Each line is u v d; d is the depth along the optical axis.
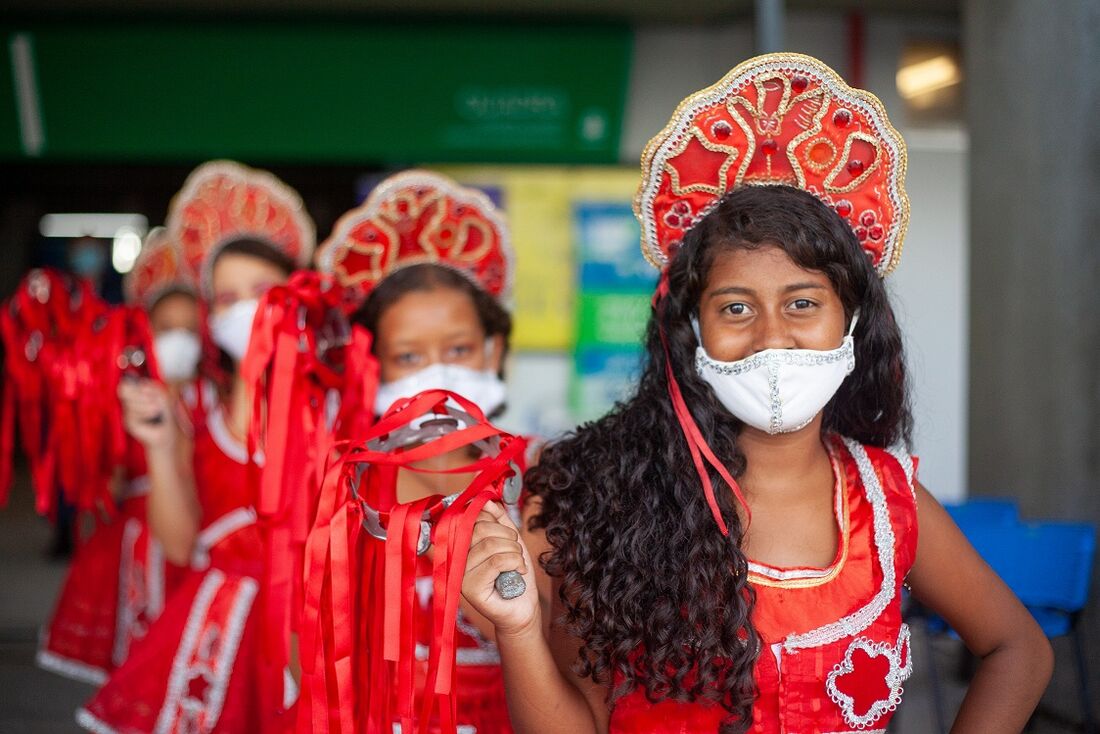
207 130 7.15
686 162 1.73
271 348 2.23
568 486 1.69
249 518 2.98
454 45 7.05
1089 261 4.18
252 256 3.28
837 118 1.72
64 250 9.87
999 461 4.76
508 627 1.54
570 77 7.13
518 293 7.51
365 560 1.73
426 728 1.51
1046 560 3.62
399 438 1.94
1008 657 1.78
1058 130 4.34
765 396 1.57
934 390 7.07
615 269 7.53
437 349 2.43
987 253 4.86
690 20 7.12
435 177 2.54
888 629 1.63
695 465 1.66
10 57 7.00
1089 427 4.18
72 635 4.07
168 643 2.92
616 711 1.64
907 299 7.09
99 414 3.00
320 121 7.16
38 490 3.04
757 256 1.60
